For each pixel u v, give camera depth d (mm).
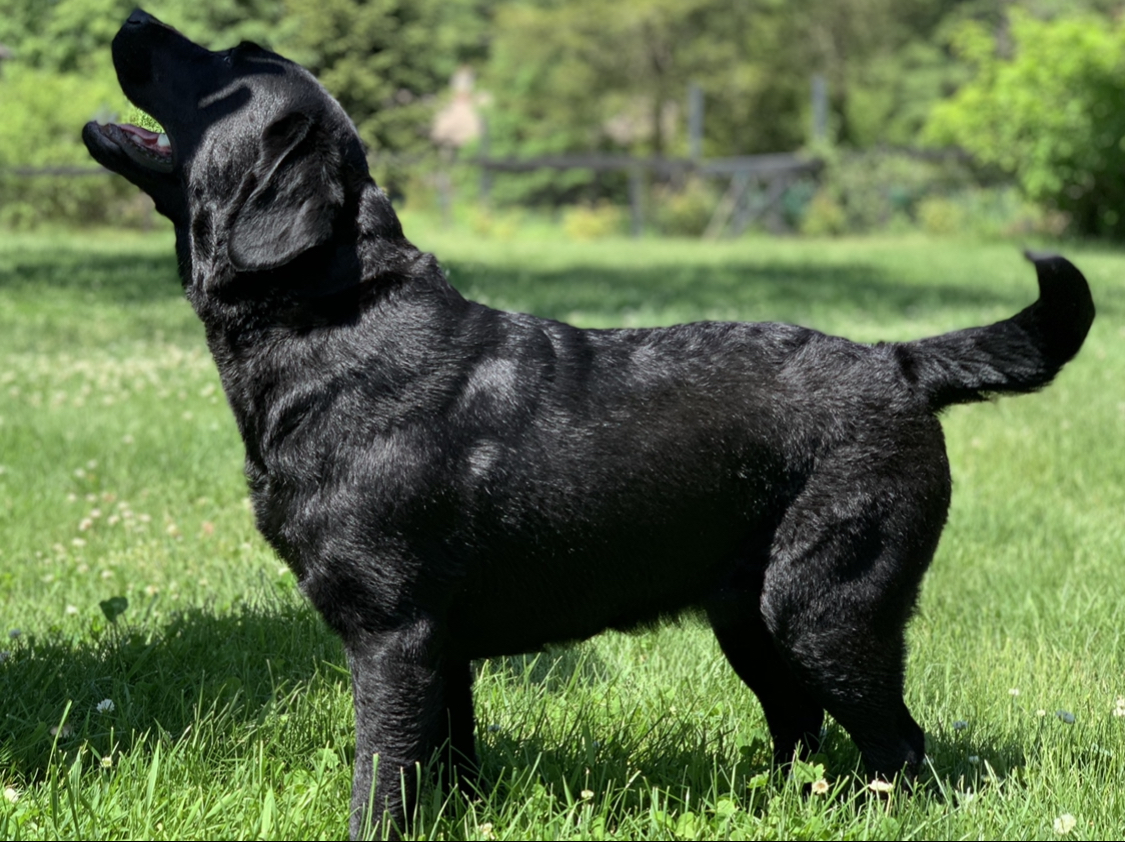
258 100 2838
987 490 6148
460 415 2732
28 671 3592
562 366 2836
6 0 20859
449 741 3043
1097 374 8875
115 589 4664
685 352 2893
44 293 12133
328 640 4031
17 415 7273
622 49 39469
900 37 43594
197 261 2873
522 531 2764
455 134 39375
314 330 2734
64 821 2736
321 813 2859
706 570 2898
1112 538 5297
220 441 6863
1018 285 14656
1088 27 20359
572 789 3062
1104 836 2885
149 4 11125
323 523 2693
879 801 2861
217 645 3963
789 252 21016
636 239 27203
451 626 2857
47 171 19516
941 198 26938
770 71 39469
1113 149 19906
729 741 3463
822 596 2826
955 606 4629
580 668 3861
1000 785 3152
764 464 2828
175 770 3002
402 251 2852
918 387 2947
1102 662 4031
